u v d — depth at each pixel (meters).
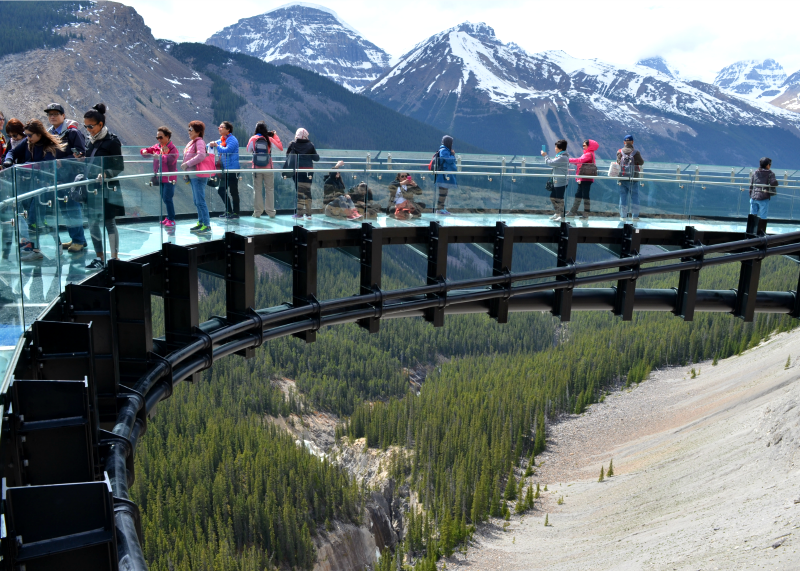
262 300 159.62
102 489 5.95
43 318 8.88
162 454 96.25
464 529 91.31
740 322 154.50
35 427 6.88
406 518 100.31
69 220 9.98
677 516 81.75
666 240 22.75
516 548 89.31
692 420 116.69
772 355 131.50
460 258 182.12
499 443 114.25
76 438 7.09
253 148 16.83
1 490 5.70
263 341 15.96
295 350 156.00
